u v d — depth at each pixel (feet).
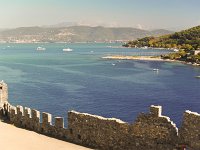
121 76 515.50
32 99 306.14
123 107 281.74
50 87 384.47
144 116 92.84
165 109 281.33
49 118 122.11
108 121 101.35
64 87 387.34
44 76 495.00
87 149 103.96
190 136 84.64
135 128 94.89
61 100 304.71
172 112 269.44
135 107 283.59
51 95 330.34
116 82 444.96
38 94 334.65
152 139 91.61
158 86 417.28
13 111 139.54
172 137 87.92
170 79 490.90
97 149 103.81
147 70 620.49
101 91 365.81
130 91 371.76
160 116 89.76
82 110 265.54
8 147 107.55
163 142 89.61
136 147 95.04
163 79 489.26
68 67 653.30
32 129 129.39
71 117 112.37
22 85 395.55
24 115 133.49
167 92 372.38
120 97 331.36
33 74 518.37
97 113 256.52
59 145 108.58
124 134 97.71
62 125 116.57
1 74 510.99
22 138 117.60
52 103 289.12
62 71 574.56
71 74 529.45
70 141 112.98
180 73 575.38
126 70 612.70
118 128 99.04
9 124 138.51
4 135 121.49
